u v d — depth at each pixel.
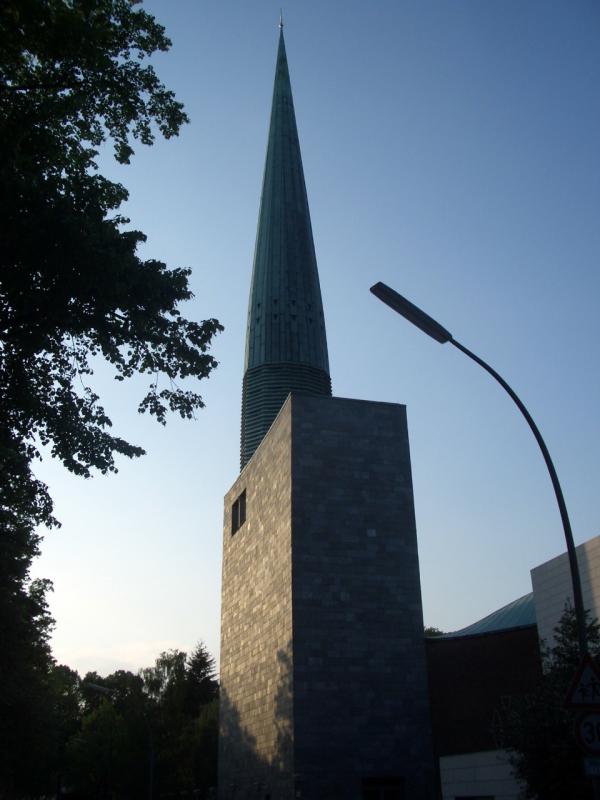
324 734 38.62
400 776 38.75
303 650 40.00
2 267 21.09
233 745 51.97
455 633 53.09
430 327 18.16
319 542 42.31
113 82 22.47
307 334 81.25
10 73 21.41
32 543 44.56
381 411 46.31
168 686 79.38
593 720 12.27
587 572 34.12
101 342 23.53
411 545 43.66
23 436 24.14
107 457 24.56
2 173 20.00
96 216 22.45
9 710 50.44
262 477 50.47
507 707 23.89
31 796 80.62
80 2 20.83
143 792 72.75
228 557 59.59
